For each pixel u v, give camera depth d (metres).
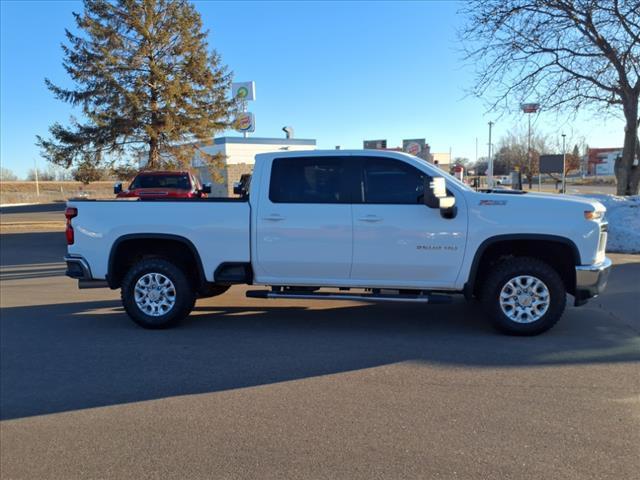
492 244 5.80
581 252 5.62
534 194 6.09
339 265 6.05
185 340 6.00
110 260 6.46
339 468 3.26
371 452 3.44
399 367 5.00
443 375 4.77
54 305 8.03
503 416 3.92
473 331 6.18
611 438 3.57
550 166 31.81
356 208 5.97
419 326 6.45
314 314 7.16
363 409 4.09
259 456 3.43
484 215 5.75
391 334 6.11
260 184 6.22
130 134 22.39
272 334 6.19
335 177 6.09
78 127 22.59
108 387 4.66
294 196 6.15
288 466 3.30
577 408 4.04
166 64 22.78
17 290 9.36
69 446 3.64
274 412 4.08
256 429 3.80
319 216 6.03
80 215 6.52
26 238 19.27
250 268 6.29
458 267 5.84
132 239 6.43
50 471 3.34
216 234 6.26
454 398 4.26
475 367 4.96
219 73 23.80
